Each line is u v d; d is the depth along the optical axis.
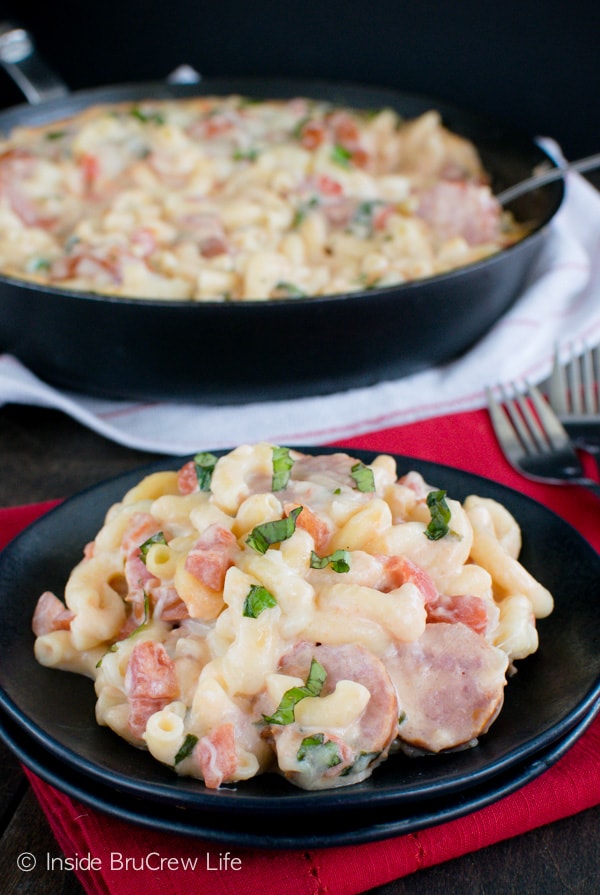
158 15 1.38
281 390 0.68
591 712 0.44
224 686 0.43
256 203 0.81
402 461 0.54
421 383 0.70
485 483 0.53
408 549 0.47
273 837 0.40
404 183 0.85
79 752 0.42
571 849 0.44
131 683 0.43
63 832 0.44
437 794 0.40
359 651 0.43
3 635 0.47
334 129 0.92
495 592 0.49
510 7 1.30
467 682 0.43
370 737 0.42
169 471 0.53
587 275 0.78
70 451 0.68
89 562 0.49
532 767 0.42
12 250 0.76
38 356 0.69
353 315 0.65
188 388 0.68
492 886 0.43
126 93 0.99
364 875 0.42
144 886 0.42
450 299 0.67
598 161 0.81
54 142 0.91
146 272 0.72
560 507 0.60
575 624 0.47
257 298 0.71
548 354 0.72
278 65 1.40
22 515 0.57
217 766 0.41
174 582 0.45
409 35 1.34
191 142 0.91
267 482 0.48
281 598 0.44
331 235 0.80
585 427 0.65
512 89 1.35
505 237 0.81
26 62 1.01
